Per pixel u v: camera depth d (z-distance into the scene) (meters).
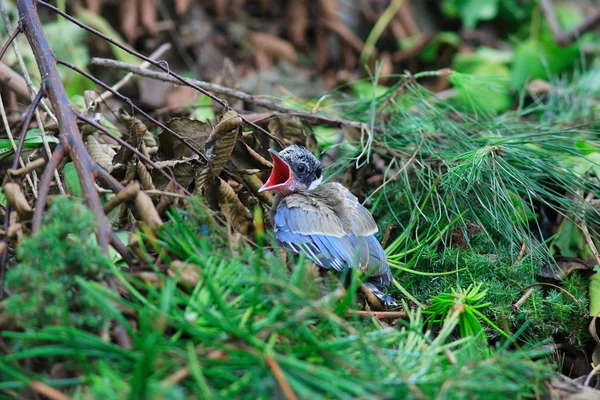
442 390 4.64
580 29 12.25
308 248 7.00
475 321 6.45
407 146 8.77
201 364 4.68
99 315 4.89
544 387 5.44
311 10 13.18
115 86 8.91
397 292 7.39
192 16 12.62
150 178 6.35
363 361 4.99
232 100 9.25
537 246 7.61
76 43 11.23
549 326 7.10
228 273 5.34
